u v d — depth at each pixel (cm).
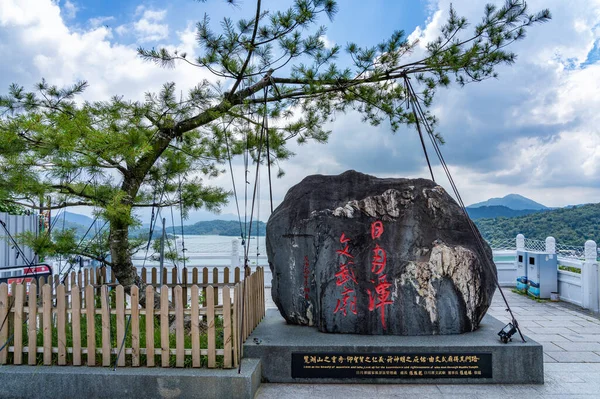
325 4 614
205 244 1574
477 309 629
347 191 685
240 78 679
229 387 516
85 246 725
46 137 572
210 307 544
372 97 843
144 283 793
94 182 645
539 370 568
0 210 1188
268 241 703
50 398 532
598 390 548
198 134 842
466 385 562
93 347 556
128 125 654
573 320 957
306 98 845
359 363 572
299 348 577
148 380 525
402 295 621
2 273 1088
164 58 666
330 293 636
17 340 563
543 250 1255
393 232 649
